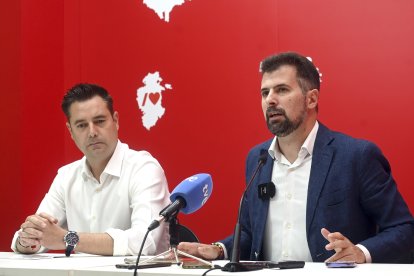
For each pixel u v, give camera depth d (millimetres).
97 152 2715
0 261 2002
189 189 1739
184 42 3549
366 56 3092
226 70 3439
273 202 2393
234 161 3406
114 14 3732
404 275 1478
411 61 3008
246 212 2527
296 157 2389
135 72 3666
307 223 2279
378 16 3074
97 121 2719
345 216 2262
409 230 2201
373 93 3078
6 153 3832
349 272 1544
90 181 2816
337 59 3148
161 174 2797
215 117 3461
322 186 2291
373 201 2264
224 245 2252
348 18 3131
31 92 3852
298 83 2326
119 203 2748
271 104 2326
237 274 1468
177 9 3568
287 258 2328
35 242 2293
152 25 3633
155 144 3600
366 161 2289
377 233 2318
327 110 3158
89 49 3789
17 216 3805
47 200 2910
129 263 1731
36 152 3850
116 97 3709
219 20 3463
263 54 3342
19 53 3836
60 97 3881
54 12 3869
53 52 3869
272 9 3320
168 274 1476
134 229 2424
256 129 3361
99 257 2209
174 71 3568
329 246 1928
